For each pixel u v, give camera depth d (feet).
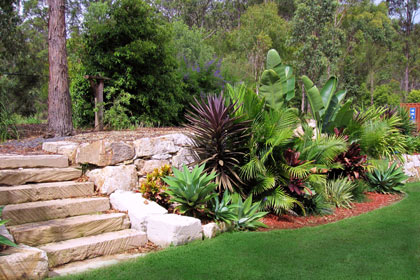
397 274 10.50
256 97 19.61
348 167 23.86
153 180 16.53
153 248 13.08
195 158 19.33
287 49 117.70
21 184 14.99
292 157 18.84
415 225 16.48
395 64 146.92
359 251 12.59
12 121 23.72
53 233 12.12
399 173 26.43
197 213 15.74
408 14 164.25
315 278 10.18
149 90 35.22
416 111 44.52
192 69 46.21
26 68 79.05
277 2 153.79
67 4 59.77
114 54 31.81
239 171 18.47
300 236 14.53
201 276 10.19
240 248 12.75
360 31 126.72
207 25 151.43
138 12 34.27
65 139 20.84
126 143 17.71
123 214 14.47
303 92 104.22
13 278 9.18
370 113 29.53
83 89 32.22
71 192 15.42
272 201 17.87
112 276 10.05
